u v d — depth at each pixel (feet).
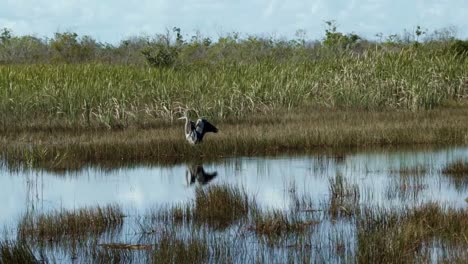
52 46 193.06
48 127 99.45
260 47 171.83
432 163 73.51
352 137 87.92
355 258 39.63
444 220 46.06
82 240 46.06
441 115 103.04
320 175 68.80
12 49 193.36
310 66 125.49
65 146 82.33
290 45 170.30
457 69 120.78
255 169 73.31
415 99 108.58
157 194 62.03
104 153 81.25
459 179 64.34
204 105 104.88
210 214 52.11
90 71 122.62
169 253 41.24
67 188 65.36
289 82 114.01
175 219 51.70
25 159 79.30
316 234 46.06
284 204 55.47
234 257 41.37
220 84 112.06
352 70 118.42
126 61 178.60
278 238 45.55
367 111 108.47
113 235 47.42
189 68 147.02
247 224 49.21
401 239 41.42
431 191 59.00
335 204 53.42
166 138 85.56
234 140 84.89
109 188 65.10
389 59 121.49
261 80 113.60
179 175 71.41
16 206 57.62
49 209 56.08
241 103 106.01
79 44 194.49
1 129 97.91
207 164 77.77
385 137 88.63
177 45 170.30
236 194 54.95
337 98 112.57
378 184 62.54
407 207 49.62
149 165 78.18
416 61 121.70
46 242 45.75
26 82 112.98
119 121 100.78
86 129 98.48
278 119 102.06
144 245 43.86
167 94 107.55
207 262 40.16
